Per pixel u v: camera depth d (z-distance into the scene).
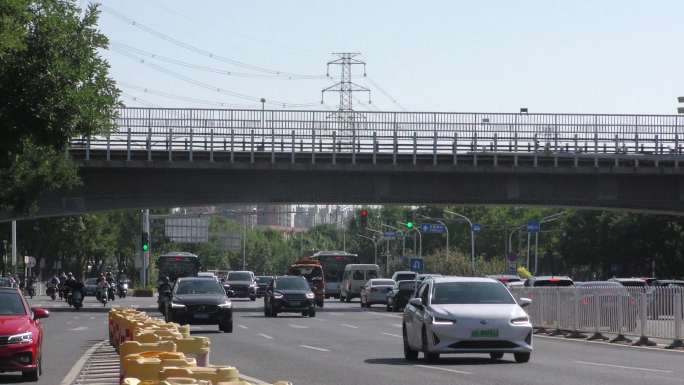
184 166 107.56
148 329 28.41
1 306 37.97
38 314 39.12
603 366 40.66
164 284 94.94
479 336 41.06
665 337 53.28
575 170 109.88
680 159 110.06
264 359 45.19
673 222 157.88
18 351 35.66
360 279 156.12
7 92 43.62
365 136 109.50
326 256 168.62
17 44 39.00
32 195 82.81
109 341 57.62
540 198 112.44
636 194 112.44
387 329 73.25
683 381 34.44
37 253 175.25
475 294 43.50
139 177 109.44
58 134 45.06
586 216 167.50
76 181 87.44
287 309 93.62
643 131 111.94
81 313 106.56
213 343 57.03
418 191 112.06
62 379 37.03
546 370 38.84
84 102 45.03
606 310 59.06
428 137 109.81
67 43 45.31
